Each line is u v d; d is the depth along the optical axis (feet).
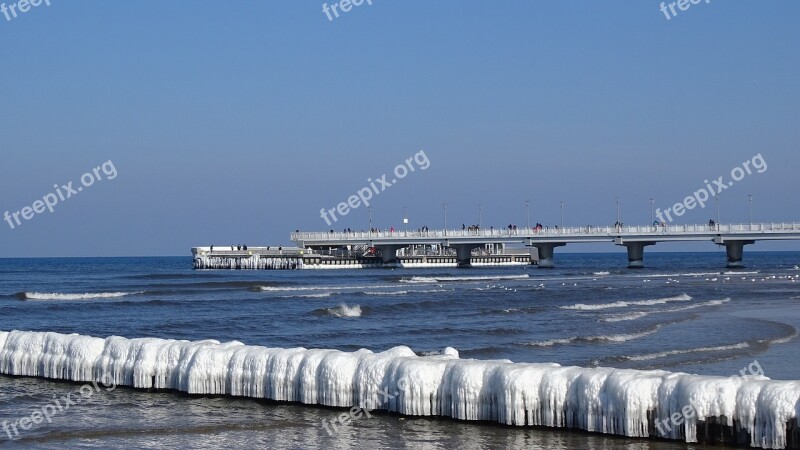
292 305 185.06
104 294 220.23
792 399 53.67
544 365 64.39
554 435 60.08
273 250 432.25
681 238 360.69
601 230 370.53
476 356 98.84
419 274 359.25
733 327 131.23
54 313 164.04
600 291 233.96
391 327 137.28
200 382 72.84
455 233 391.04
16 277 355.15
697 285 268.00
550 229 376.27
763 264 568.00
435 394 65.00
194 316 156.87
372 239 404.57
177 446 58.29
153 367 75.56
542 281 297.74
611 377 60.13
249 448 57.88
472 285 268.41
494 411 63.05
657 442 57.62
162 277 332.19
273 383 70.08
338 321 148.56
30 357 82.17
